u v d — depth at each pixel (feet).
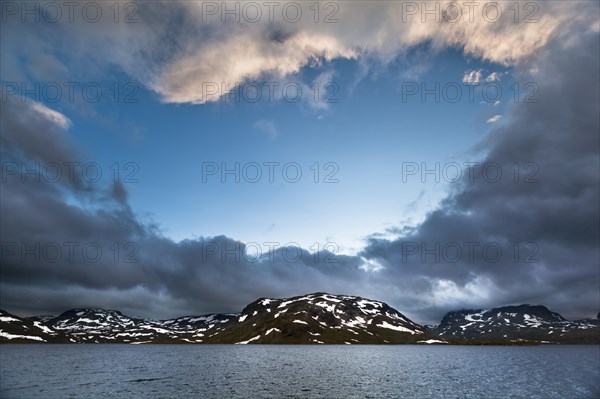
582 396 272.31
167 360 582.35
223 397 252.62
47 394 264.72
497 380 351.25
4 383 318.04
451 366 490.90
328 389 288.51
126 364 505.25
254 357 650.84
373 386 304.30
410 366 483.92
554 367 495.00
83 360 582.35
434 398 255.70
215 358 626.64
